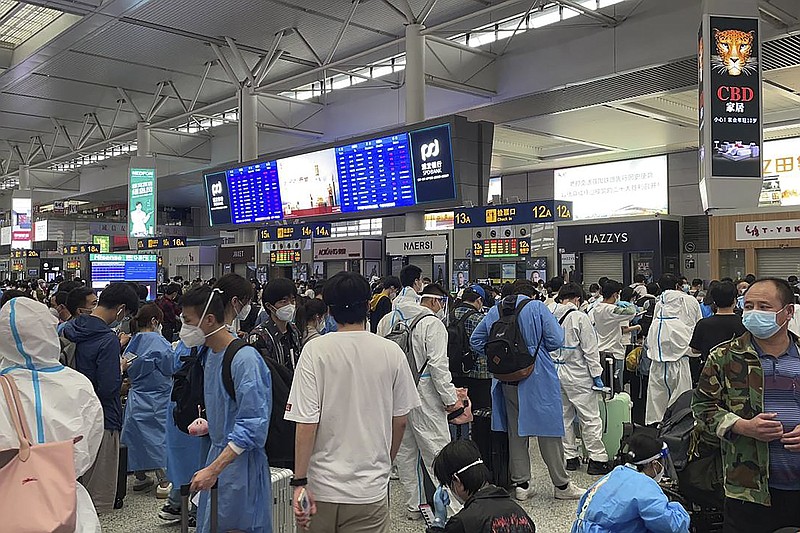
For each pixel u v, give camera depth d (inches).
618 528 97.1
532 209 483.8
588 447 217.9
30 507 75.8
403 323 178.7
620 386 277.6
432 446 173.5
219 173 733.9
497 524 102.0
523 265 597.0
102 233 1498.5
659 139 859.4
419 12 626.8
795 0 482.6
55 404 84.6
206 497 111.0
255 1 598.2
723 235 467.2
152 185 884.0
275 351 174.2
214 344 113.8
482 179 548.7
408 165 553.0
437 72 616.7
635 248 559.8
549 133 845.8
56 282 584.7
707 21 398.6
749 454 103.3
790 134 809.5
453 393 172.2
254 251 764.0
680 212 912.9
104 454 181.5
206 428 117.3
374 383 102.7
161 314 206.4
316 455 100.9
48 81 830.5
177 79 840.3
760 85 400.8
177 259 909.8
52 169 1417.3
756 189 398.6
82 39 671.1
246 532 108.5
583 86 617.0
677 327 241.9
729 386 105.3
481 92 653.3
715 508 148.9
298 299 230.8
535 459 239.6
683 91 637.3
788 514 103.0
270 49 698.8
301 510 98.3
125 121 1049.5
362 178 589.9
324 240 692.7
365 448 100.7
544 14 622.2
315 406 100.2
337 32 679.1
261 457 111.3
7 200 1765.5
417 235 560.4
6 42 731.4
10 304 85.6
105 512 183.8
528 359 186.9
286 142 946.1
